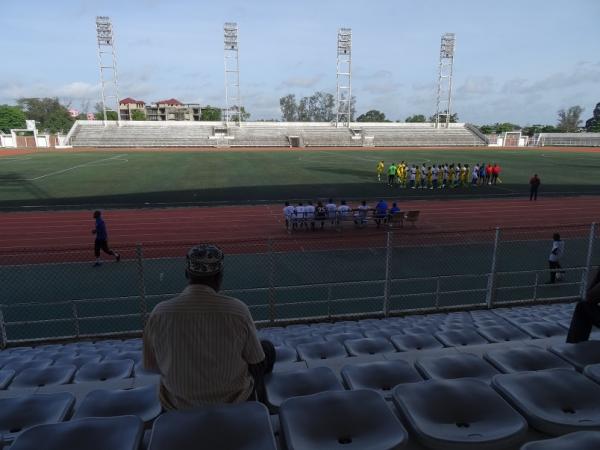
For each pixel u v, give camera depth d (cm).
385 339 555
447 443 202
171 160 4494
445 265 1285
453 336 552
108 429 210
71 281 1149
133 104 13550
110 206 2178
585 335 346
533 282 1157
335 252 1410
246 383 237
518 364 323
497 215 2025
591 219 1942
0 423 269
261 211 2086
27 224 1814
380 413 220
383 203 1761
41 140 7144
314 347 512
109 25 6938
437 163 4281
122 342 773
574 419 223
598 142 8212
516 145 8281
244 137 7194
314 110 15675
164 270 1228
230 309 219
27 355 655
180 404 221
